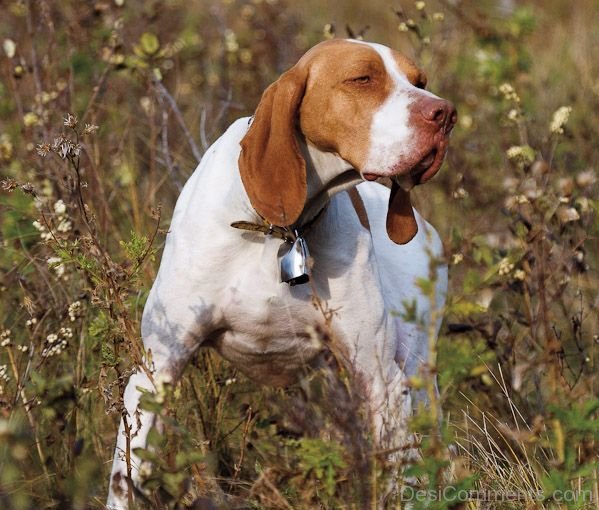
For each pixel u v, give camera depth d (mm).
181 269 6477
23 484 6305
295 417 5824
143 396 5684
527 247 7410
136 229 8586
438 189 10656
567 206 7828
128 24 11727
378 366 6699
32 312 7156
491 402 7602
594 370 7918
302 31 13898
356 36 10109
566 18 17703
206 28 14203
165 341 6551
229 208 6430
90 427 7113
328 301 6621
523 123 10000
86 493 6215
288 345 6812
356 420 5613
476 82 12594
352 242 6637
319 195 6516
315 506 5918
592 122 11617
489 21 14328
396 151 6121
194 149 9500
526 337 8055
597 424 5551
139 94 11188
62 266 7449
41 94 9320
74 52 10625
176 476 5430
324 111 6266
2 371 6590
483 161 10891
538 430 5914
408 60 6398
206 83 12359
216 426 7352
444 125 6109
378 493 5691
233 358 7008
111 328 6273
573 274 8656
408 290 7480
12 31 11312
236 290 6520
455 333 7801
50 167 8766
